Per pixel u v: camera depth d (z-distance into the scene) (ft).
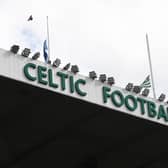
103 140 146.20
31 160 147.33
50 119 133.39
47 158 147.95
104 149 150.41
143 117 132.87
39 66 118.62
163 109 137.69
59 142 142.82
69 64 123.03
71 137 141.79
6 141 139.74
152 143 148.66
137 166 158.81
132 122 135.95
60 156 148.25
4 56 114.62
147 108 134.31
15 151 143.43
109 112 129.49
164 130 141.08
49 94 120.37
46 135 140.46
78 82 123.54
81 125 136.56
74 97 122.01
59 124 136.26
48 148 144.25
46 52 151.94
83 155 150.51
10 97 122.11
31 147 143.84
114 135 143.95
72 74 123.34
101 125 137.69
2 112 129.39
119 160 153.99
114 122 135.95
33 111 129.29
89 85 125.39
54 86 119.44
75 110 129.08
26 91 119.34
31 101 124.57
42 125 136.05
